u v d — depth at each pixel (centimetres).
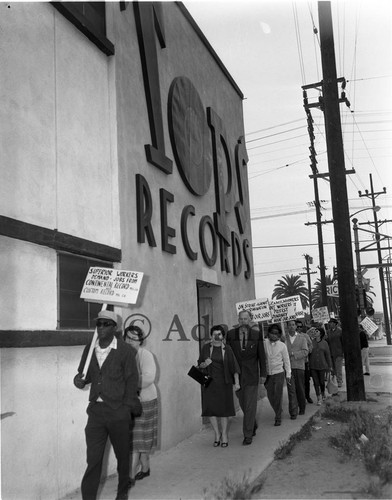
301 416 970
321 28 1212
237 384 775
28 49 536
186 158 927
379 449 621
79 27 631
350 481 547
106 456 587
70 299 568
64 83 595
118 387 481
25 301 494
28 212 512
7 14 508
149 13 832
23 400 473
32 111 532
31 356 489
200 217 1002
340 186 1168
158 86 834
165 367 755
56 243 532
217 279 1063
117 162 679
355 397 1103
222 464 632
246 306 982
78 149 610
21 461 462
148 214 745
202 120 1052
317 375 1165
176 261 848
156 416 584
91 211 623
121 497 483
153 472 605
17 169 501
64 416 527
